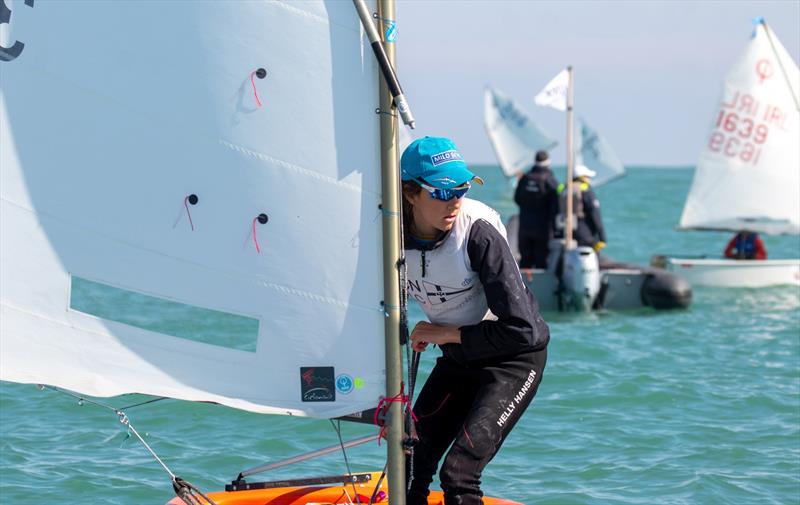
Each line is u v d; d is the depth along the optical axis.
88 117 12.27
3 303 12.24
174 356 12.56
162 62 12.22
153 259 12.41
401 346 12.77
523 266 55.84
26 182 12.24
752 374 35.56
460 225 13.34
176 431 27.25
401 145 31.08
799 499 22.12
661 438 27.05
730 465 24.66
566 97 53.50
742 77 63.44
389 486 13.14
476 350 13.66
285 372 12.63
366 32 12.12
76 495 21.92
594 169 110.19
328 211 12.41
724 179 63.38
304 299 12.53
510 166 123.94
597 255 55.75
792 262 59.44
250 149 12.28
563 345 40.97
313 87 12.23
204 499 14.85
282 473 23.91
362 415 13.13
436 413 14.91
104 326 12.44
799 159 62.47
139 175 12.33
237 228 12.39
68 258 12.35
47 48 12.18
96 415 28.48
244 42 12.15
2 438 26.06
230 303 12.48
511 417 13.84
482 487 22.95
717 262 58.97
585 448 26.16
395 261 12.60
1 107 12.16
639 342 42.66
